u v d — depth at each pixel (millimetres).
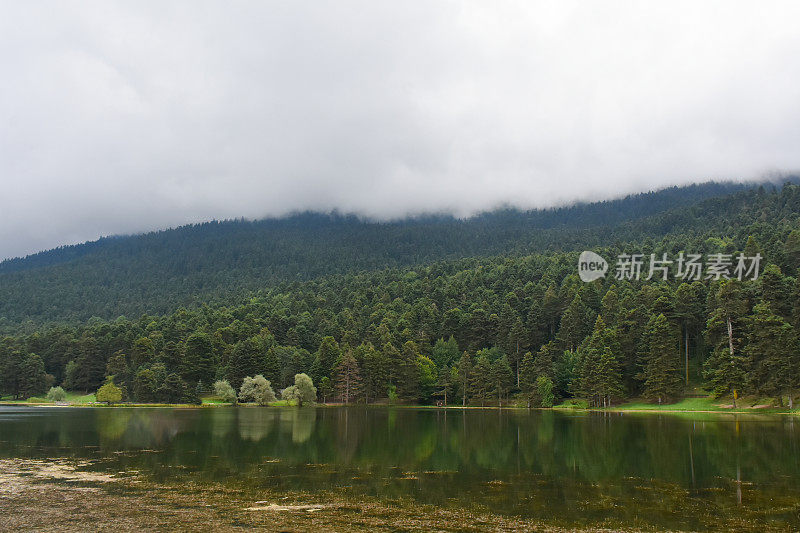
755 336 97375
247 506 28594
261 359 145875
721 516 27062
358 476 37281
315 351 178750
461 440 58469
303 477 36781
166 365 146375
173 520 25797
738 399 100750
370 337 176500
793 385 90438
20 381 151375
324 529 24562
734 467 40844
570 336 143375
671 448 50781
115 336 174875
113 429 68250
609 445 53469
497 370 136750
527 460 44656
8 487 32906
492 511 27906
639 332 123938
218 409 120500
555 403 131625
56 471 38312
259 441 56375
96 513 26969
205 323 192750
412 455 47375
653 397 116000
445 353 160625
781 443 53125
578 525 25469
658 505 29250
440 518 26500
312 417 94750
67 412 105875
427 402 149750
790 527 25219
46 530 24188
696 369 122438
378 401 150500
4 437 58875
